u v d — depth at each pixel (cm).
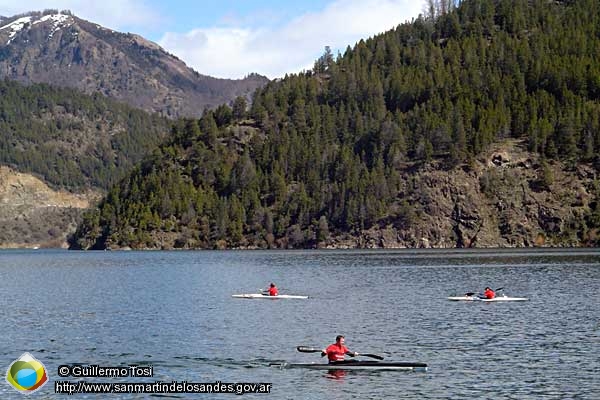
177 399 4816
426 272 14862
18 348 6444
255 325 7588
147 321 7969
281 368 5553
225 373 5419
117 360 5888
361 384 5081
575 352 5994
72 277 15312
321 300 9856
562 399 4688
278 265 18450
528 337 6712
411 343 6488
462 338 6706
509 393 4816
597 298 9625
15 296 11031
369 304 9319
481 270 15175
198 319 8081
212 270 16862
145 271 16962
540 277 13088
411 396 4781
